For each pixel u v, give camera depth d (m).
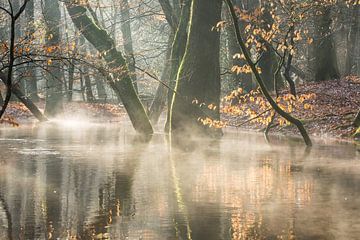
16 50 15.70
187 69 27.19
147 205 12.18
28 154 20.95
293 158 19.86
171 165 18.16
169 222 10.73
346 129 28.59
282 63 26.31
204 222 10.73
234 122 36.69
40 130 32.72
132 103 30.88
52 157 20.11
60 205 12.19
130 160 19.38
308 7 29.98
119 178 15.56
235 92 23.78
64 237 9.77
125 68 29.48
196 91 27.12
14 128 33.91
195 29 27.23
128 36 50.19
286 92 42.59
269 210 11.66
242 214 11.34
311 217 11.09
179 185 14.50
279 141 26.23
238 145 24.36
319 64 48.94
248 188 14.09
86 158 19.91
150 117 38.16
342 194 13.30
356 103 35.66
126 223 10.67
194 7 27.38
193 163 18.59
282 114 23.92
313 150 22.38
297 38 26.44
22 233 10.02
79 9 29.30
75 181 15.09
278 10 40.38
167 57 38.34
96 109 52.31
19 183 14.77
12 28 14.10
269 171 16.84
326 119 31.19
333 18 48.47
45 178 15.55
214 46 27.45
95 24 29.59
